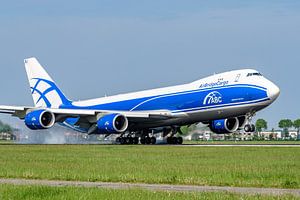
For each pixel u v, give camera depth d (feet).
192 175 207.62
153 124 521.65
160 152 364.99
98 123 497.46
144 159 297.33
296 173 213.87
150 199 142.41
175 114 500.33
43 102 595.47
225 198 143.43
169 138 543.39
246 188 174.60
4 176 211.61
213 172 218.38
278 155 325.83
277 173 213.46
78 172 221.46
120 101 547.08
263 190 168.76
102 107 559.38
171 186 180.55
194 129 636.89
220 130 503.20
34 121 495.82
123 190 160.56
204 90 484.74
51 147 451.94
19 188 162.91
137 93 538.47
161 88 523.70
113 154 345.92
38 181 195.83
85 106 573.33
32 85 602.85
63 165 256.93
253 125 488.02
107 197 145.79
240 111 468.75
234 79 473.26
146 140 549.13
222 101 472.44
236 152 358.84
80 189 161.79
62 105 584.40
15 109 510.58
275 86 464.65
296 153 344.49
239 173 212.84
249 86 464.65
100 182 192.65
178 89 504.43
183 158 304.09
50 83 592.60
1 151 384.88
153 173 215.72
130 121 523.29
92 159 298.56
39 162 277.23
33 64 601.21
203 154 339.36
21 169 236.22
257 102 461.78
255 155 326.44
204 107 483.10
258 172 217.36
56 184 185.26
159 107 512.63
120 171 225.56
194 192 157.89
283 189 172.04
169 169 232.94
